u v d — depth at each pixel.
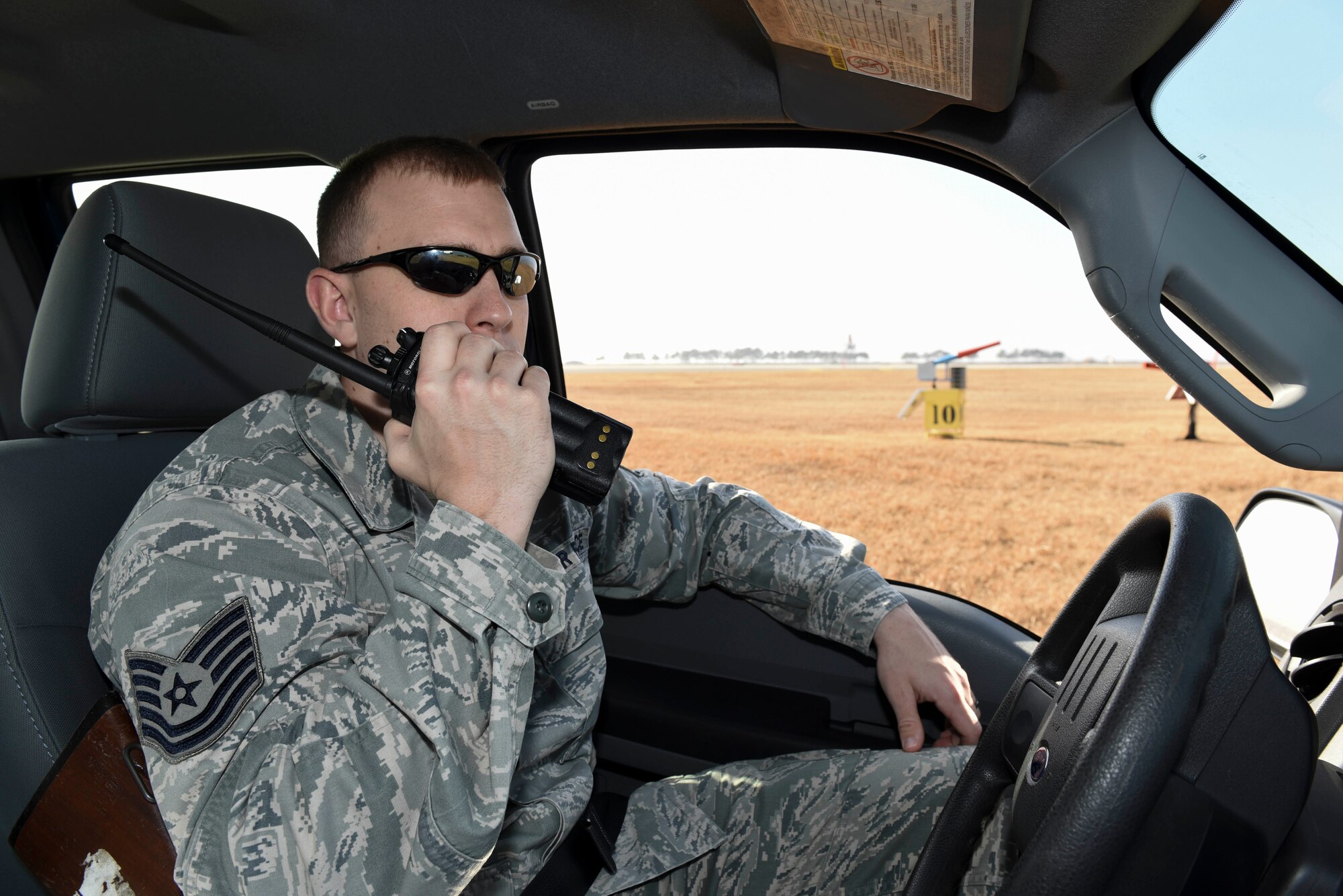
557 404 0.95
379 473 1.07
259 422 1.09
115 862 0.89
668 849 1.20
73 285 1.21
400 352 0.90
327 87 1.62
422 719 0.78
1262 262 1.21
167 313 1.25
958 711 1.32
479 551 0.82
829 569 1.47
